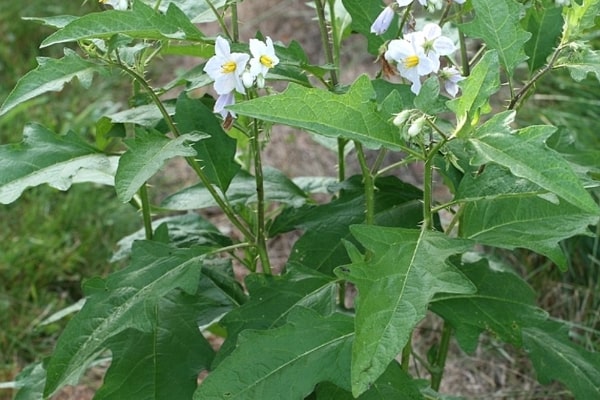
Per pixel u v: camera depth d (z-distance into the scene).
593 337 1.21
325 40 0.86
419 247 0.71
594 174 0.86
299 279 0.83
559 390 1.19
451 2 0.79
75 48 1.97
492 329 0.83
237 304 0.89
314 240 0.89
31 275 1.42
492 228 0.79
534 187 0.74
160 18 0.75
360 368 0.65
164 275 0.80
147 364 0.83
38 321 1.35
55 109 1.78
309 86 0.83
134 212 1.54
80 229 1.50
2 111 0.75
